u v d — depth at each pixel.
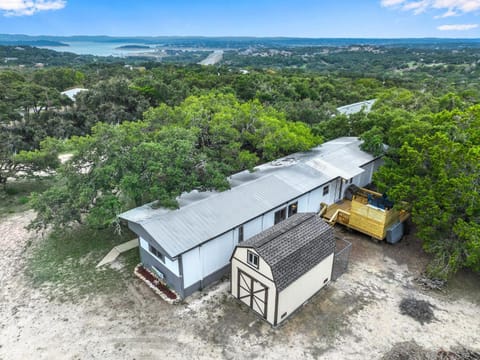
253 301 12.91
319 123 30.14
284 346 11.52
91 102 38.91
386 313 12.97
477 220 14.31
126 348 11.45
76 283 14.84
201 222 14.46
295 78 57.69
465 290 14.27
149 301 13.68
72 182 17.08
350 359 11.02
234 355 11.18
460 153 15.14
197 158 17.58
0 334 12.06
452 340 11.74
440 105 27.62
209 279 14.64
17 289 14.49
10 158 23.58
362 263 16.03
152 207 15.45
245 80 50.81
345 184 21.27
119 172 16.98
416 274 15.23
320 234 13.80
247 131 21.47
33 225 16.62
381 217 16.80
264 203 16.44
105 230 19.03
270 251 12.12
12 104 35.72
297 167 20.03
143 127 20.64
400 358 10.98
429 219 15.04
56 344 11.64
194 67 84.31
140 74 68.19
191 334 12.02
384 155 21.80
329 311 13.10
